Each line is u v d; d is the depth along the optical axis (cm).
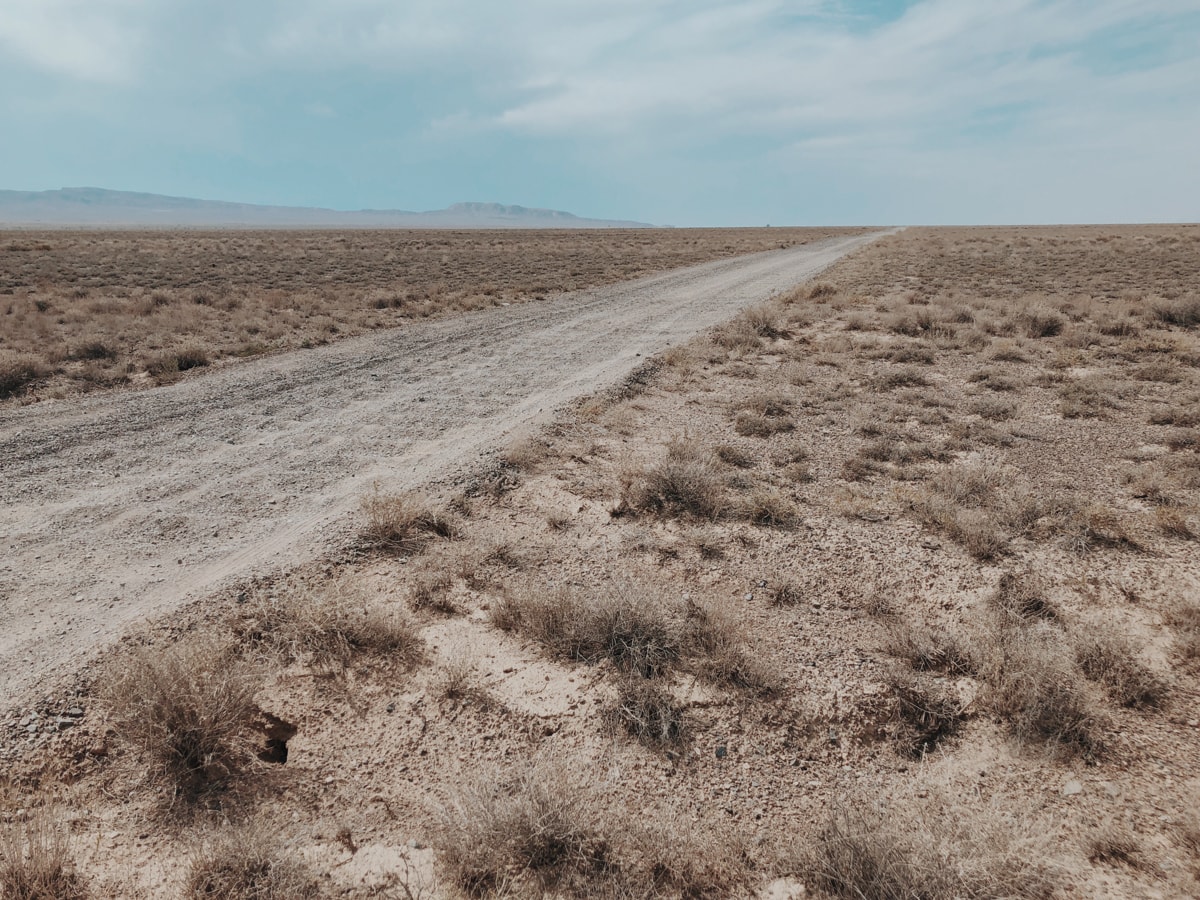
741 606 477
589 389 1069
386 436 845
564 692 389
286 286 2686
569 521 609
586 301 2298
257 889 273
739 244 6306
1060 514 603
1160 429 863
